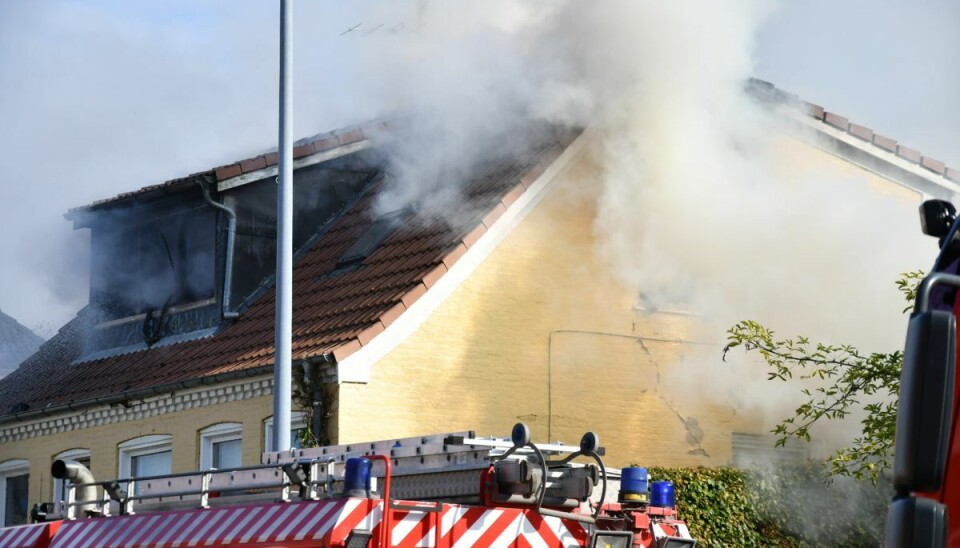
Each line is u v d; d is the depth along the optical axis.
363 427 15.34
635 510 8.75
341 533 7.50
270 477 8.59
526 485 8.08
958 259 4.58
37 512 10.19
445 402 15.96
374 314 15.90
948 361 3.75
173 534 8.80
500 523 7.96
